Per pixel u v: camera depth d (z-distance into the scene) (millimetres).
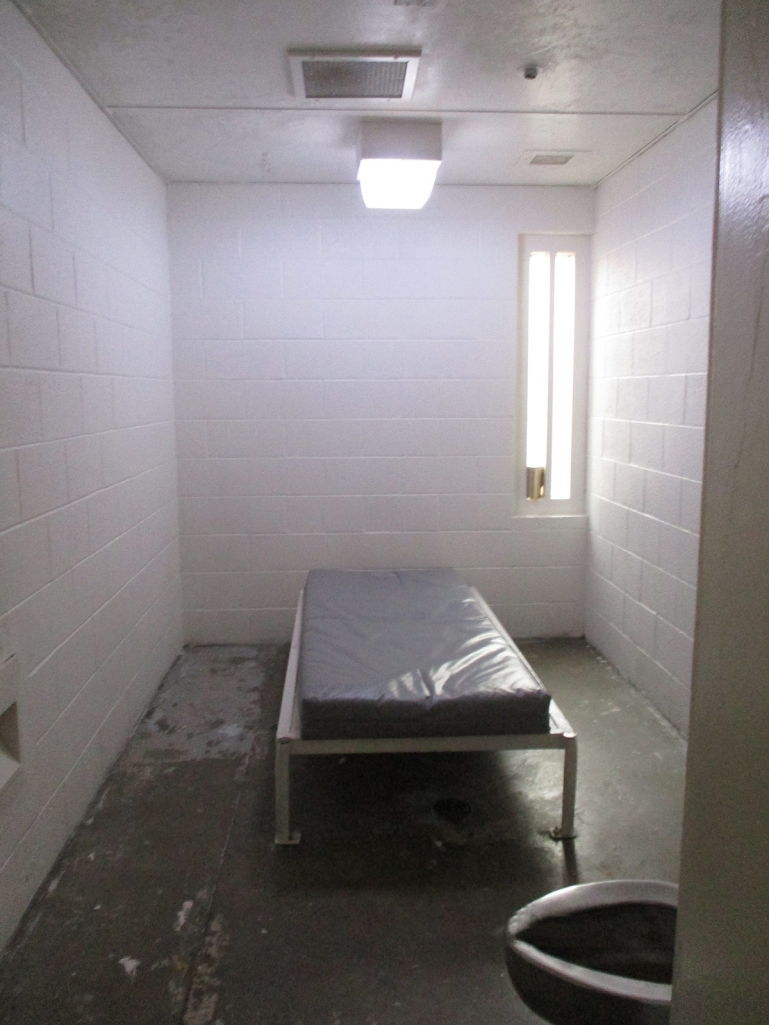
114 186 3047
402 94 2820
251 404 4113
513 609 4371
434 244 4078
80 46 2393
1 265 2006
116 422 3018
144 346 3482
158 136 3207
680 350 3156
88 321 2701
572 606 4395
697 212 2996
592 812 2652
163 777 2867
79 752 2566
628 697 3580
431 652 2857
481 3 2186
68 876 2289
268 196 3982
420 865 2363
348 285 4074
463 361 4160
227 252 4004
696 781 622
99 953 1985
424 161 3137
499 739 2496
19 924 2080
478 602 3580
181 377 4066
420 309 4113
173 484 4059
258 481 4176
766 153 505
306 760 3023
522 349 4219
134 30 2295
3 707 1967
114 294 3016
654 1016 885
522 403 4258
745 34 532
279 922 2109
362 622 3203
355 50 2463
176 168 3689
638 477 3607
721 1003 578
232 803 2697
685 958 644
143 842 2465
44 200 2311
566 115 3047
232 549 4219
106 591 2869
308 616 3281
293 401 4129
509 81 2729
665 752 3064
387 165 3141
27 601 2148
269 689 3672
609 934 1007
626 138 3318
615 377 3867
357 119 3068
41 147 2297
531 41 2426
